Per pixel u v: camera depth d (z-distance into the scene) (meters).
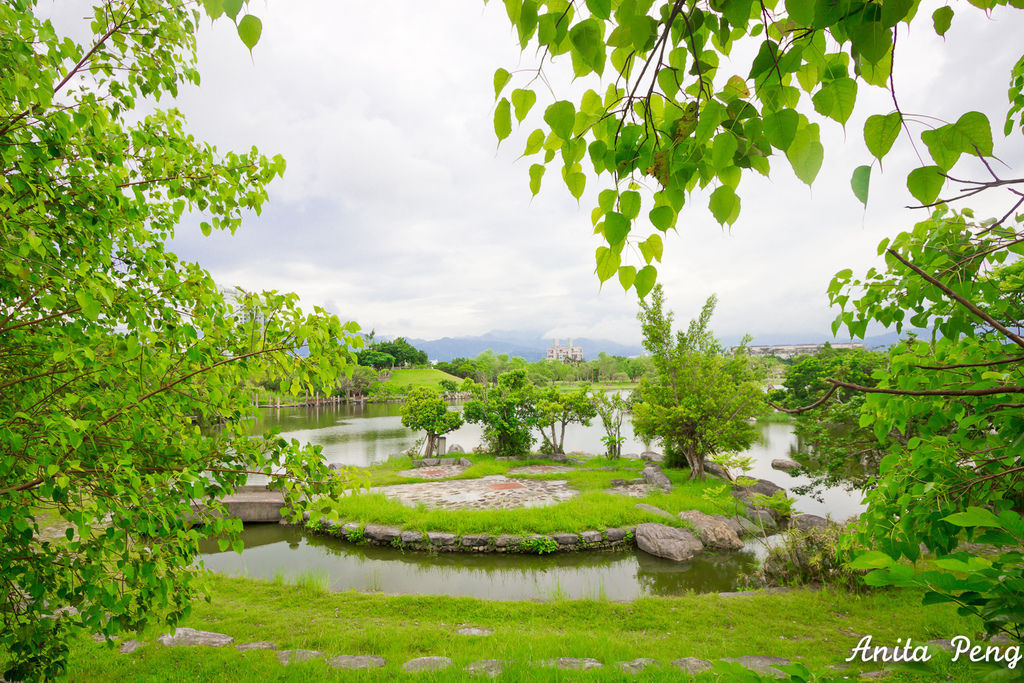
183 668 4.86
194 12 3.13
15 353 2.91
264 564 10.23
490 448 24.12
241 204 3.61
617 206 1.20
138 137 3.12
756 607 6.81
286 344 3.09
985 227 1.82
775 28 1.06
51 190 2.29
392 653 5.53
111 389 2.80
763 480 15.70
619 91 1.26
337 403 70.44
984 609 0.86
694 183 1.17
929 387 2.02
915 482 1.90
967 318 1.91
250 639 5.86
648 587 9.05
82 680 4.50
